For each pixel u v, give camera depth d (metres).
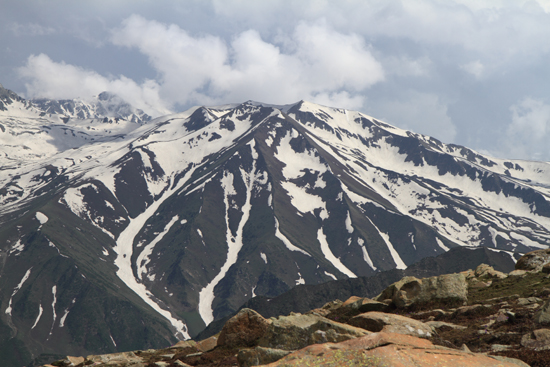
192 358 23.69
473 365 10.42
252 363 15.69
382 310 26.05
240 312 24.20
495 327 18.47
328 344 12.02
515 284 25.97
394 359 10.12
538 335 15.23
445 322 21.03
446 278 25.55
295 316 19.03
